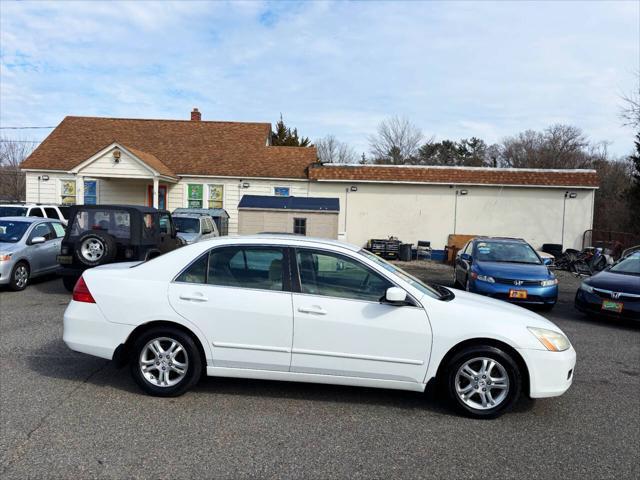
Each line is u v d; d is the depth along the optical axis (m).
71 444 3.25
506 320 3.99
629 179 37.03
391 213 19.25
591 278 8.54
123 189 19.17
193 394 4.23
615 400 4.47
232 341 4.02
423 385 3.96
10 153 36.91
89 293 4.20
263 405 4.04
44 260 10.20
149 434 3.43
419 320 3.95
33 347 5.54
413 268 16.39
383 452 3.29
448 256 18.12
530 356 3.88
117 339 4.11
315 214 16.05
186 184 19.34
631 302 7.66
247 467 3.03
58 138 20.62
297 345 3.97
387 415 3.92
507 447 3.43
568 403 4.35
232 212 19.33
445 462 3.18
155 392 4.11
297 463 3.10
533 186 18.62
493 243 10.46
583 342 6.79
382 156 43.00
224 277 4.16
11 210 12.44
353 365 3.96
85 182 19.05
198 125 22.27
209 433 3.48
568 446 3.47
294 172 19.42
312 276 4.12
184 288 4.11
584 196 18.72
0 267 8.97
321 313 3.96
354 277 4.12
